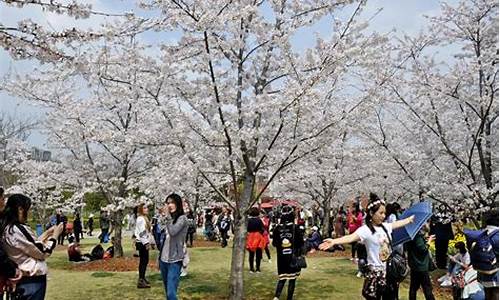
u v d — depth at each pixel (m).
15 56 5.07
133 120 11.70
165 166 9.27
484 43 10.34
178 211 6.81
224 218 18.58
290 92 7.00
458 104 10.48
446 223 11.00
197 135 7.93
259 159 7.69
